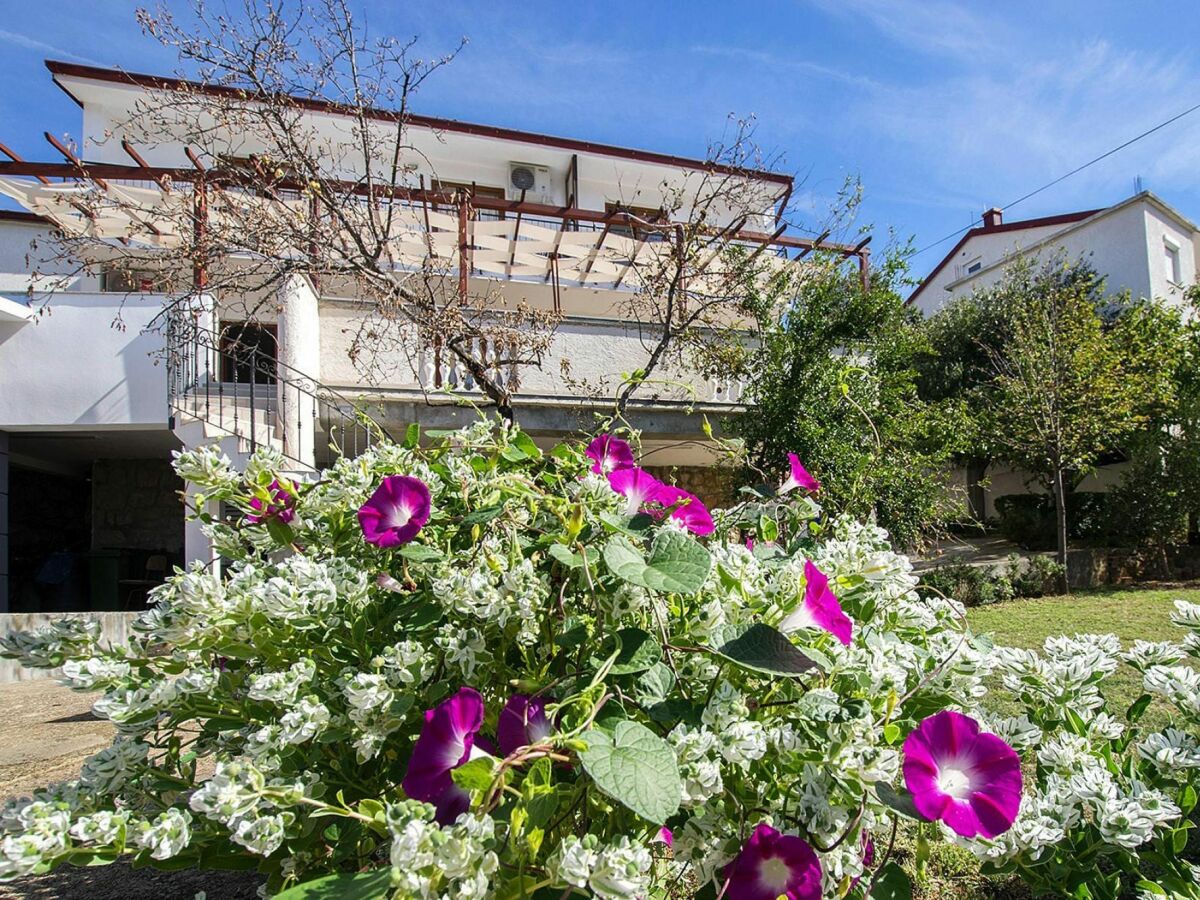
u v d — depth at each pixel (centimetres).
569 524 129
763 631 110
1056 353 971
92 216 568
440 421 663
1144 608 745
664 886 124
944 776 105
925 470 704
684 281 622
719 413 772
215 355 707
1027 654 158
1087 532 1192
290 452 602
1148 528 1058
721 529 203
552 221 1155
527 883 85
